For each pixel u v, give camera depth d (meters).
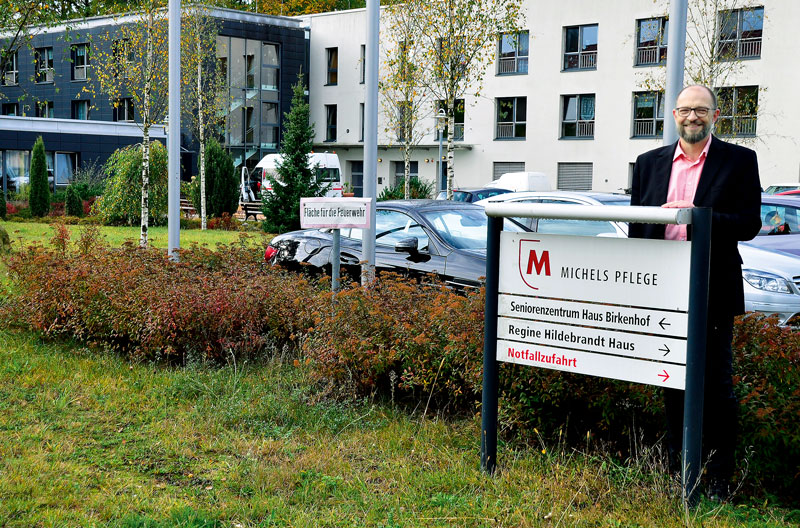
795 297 7.67
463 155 42.31
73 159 40.38
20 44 16.06
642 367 4.02
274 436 5.39
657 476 4.29
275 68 47.28
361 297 6.05
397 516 4.05
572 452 4.83
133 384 6.50
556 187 39.50
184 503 4.21
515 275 4.37
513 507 4.11
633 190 4.62
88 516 4.01
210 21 32.22
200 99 31.11
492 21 26.64
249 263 9.14
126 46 20.42
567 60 38.88
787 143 32.56
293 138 27.08
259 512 4.10
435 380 5.48
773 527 3.87
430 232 8.52
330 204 6.65
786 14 32.06
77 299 7.75
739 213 4.15
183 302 7.08
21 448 4.98
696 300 3.83
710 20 29.14
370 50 7.55
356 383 6.00
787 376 4.47
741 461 4.35
